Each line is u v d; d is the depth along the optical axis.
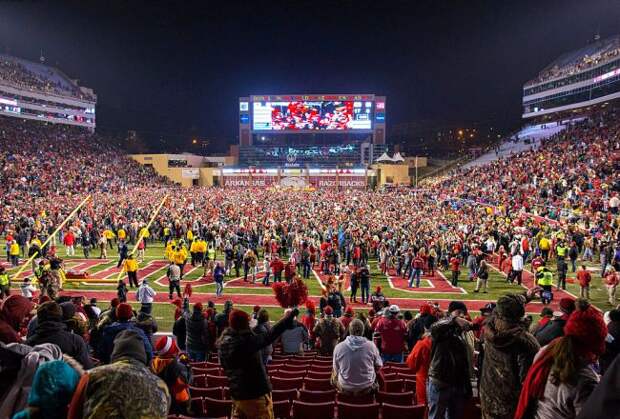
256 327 8.41
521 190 48.28
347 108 98.19
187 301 14.27
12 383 4.03
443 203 51.75
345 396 6.96
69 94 100.94
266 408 5.08
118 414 2.97
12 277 24.53
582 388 3.63
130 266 23.22
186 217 39.75
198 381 8.87
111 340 6.80
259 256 32.50
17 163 66.56
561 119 91.06
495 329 4.73
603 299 20.92
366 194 65.94
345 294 22.84
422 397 6.59
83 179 69.44
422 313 10.79
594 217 32.50
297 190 80.44
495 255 30.31
